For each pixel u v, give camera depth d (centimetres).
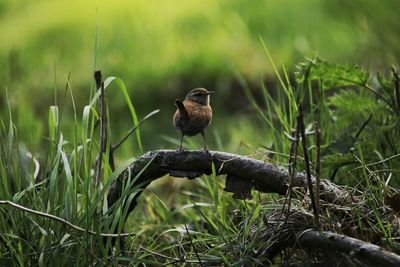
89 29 2512
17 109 1755
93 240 817
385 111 1035
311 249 759
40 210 848
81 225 817
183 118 941
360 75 1006
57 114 871
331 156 905
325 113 1056
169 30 2431
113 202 893
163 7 2639
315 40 2027
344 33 1984
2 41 2498
